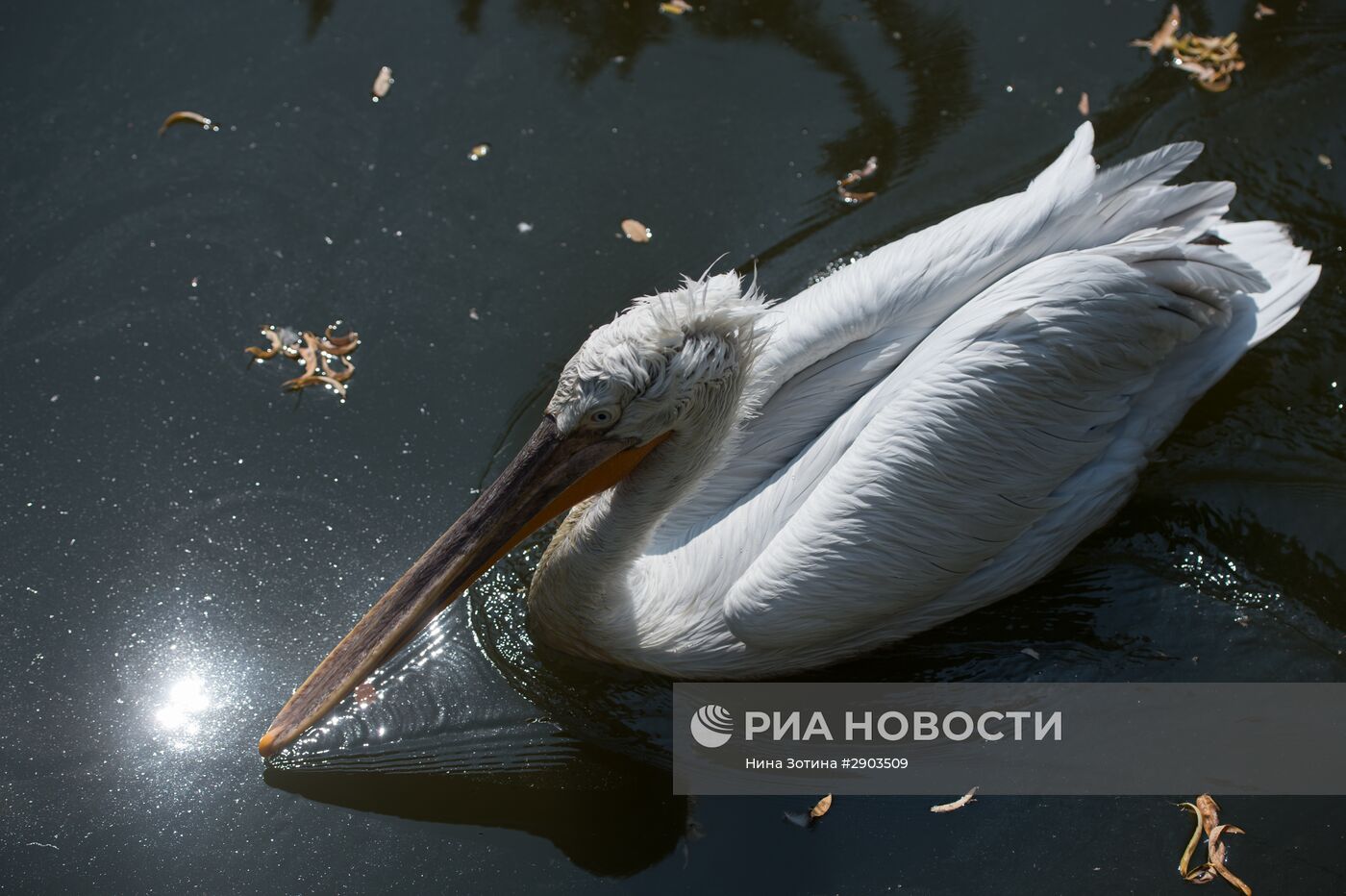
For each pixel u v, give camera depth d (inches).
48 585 142.3
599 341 132.0
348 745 138.4
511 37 161.0
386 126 157.3
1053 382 137.3
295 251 152.6
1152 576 142.2
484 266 152.3
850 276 139.6
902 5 162.2
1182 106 156.9
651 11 162.2
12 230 152.9
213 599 142.2
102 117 157.0
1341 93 156.6
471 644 141.0
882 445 136.6
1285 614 141.3
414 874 135.3
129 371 148.6
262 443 146.6
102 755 138.1
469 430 147.2
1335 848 135.7
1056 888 135.2
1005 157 155.4
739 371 133.7
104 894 134.6
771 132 157.2
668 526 140.3
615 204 154.5
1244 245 144.2
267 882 135.0
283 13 161.6
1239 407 145.8
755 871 135.4
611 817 136.8
